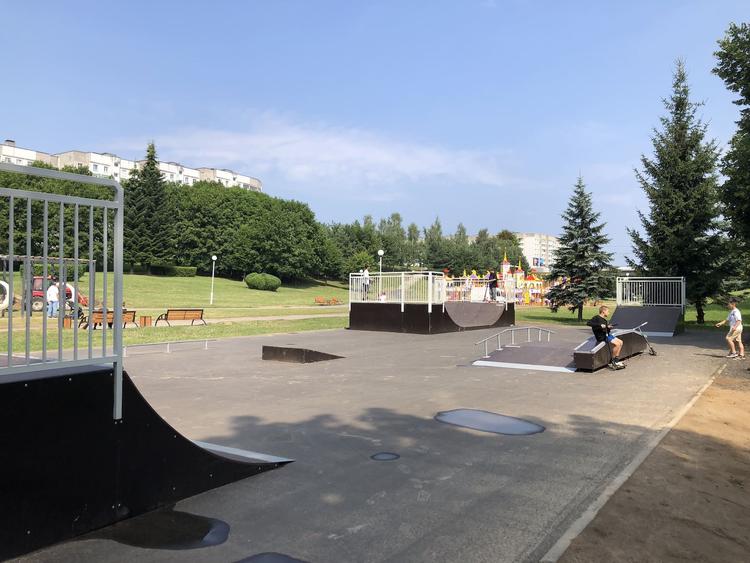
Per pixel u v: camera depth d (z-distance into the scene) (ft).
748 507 15.89
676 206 98.07
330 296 243.60
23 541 11.94
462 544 13.02
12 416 11.75
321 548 12.78
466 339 68.28
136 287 188.96
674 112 103.24
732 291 100.17
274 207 281.95
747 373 40.47
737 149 69.41
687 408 28.48
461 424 25.03
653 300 86.84
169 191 274.98
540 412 27.50
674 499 16.17
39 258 13.10
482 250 411.54
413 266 396.57
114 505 13.84
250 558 12.25
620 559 12.42
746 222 71.77
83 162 414.00
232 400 30.71
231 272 286.66
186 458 15.71
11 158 389.60
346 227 369.91
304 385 35.58
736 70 72.49
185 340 64.80
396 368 43.24
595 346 42.09
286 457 19.94
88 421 13.21
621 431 23.85
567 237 113.50
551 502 15.67
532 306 189.57
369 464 19.16
